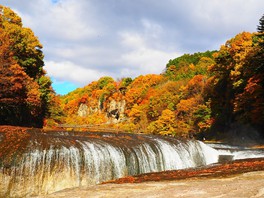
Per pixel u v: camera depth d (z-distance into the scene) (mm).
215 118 68375
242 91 58062
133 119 103250
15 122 53625
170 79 129875
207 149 34438
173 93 97250
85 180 22109
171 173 22500
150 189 14086
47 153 20969
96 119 151250
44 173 20656
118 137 30828
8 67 46250
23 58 55000
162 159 28000
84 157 22359
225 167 23000
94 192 13969
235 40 67438
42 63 62594
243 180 15195
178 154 29859
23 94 49750
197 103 78250
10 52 48000
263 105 47938
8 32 50656
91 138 26922
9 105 47688
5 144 21109
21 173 19922
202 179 17141
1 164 19391
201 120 72812
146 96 113625
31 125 61750
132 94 128750
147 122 93750
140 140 29641
